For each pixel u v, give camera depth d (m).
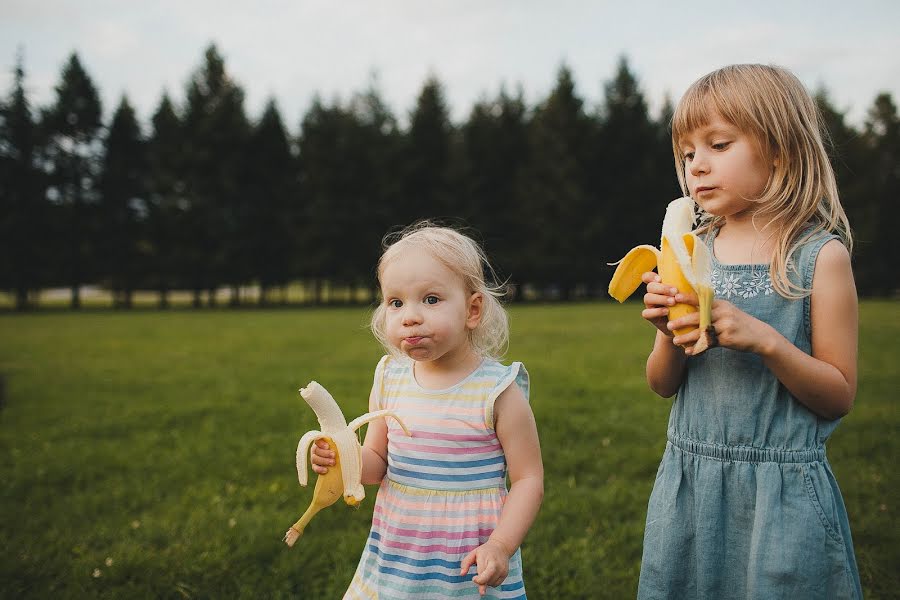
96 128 34.03
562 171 35.47
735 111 1.50
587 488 3.66
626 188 36.31
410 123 35.84
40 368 8.89
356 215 35.19
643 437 4.68
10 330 15.93
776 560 1.44
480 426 1.70
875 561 2.71
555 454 4.25
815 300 1.49
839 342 1.47
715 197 1.56
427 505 1.69
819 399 1.44
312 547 2.96
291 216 35.19
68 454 4.59
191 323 18.17
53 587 2.64
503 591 1.67
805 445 1.49
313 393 1.61
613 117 36.94
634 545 2.94
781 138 1.49
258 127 34.69
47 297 42.88
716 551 1.55
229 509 3.47
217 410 5.98
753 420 1.53
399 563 1.69
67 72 33.62
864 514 3.19
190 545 2.99
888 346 9.34
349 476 1.59
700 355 1.63
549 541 2.99
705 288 1.40
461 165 35.41
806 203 1.51
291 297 42.44
